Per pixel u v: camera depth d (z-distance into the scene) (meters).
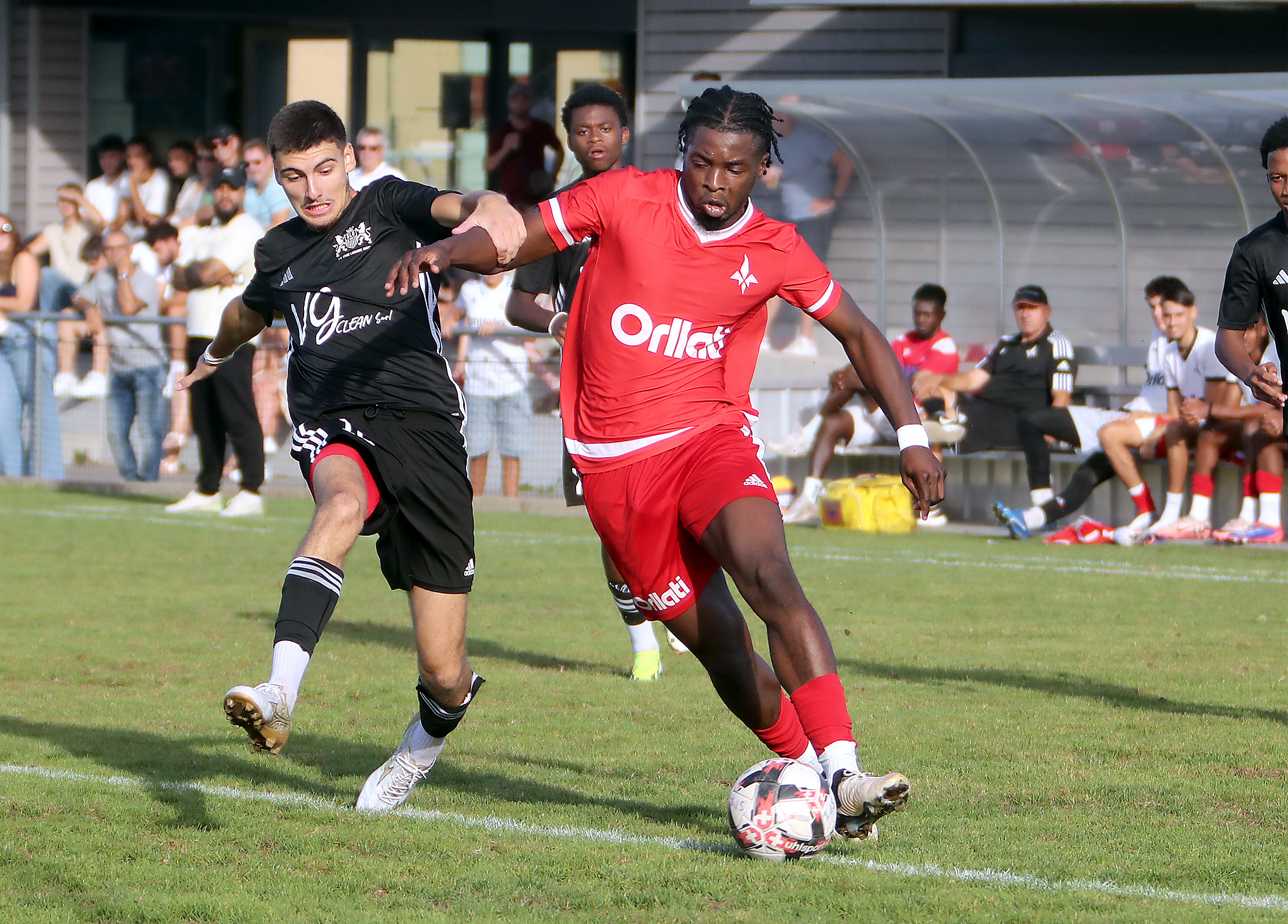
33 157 68.44
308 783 17.14
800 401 49.41
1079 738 19.52
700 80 50.62
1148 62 53.00
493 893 13.12
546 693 22.56
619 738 19.59
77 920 12.50
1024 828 15.34
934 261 50.78
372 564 37.75
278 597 31.16
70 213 54.72
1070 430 42.84
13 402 51.47
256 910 12.65
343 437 14.99
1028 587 33.25
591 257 14.43
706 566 14.27
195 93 68.75
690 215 13.99
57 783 16.84
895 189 50.53
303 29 68.19
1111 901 12.88
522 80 67.06
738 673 14.38
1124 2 46.62
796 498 48.72
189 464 52.06
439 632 15.23
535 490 47.69
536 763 18.20
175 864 13.96
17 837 14.78
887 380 14.39
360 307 15.26
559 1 65.94
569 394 14.62
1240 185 46.88
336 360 15.27
